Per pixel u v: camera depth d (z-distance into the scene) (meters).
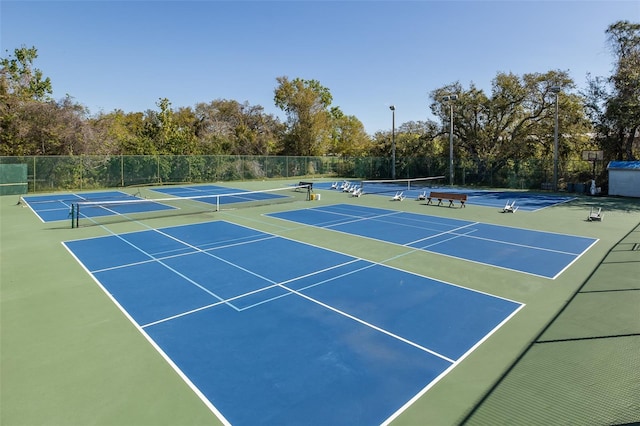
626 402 4.91
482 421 4.59
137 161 37.09
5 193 29.45
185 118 64.94
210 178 41.94
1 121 33.00
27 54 43.44
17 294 8.91
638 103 30.33
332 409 4.87
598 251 12.82
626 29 31.78
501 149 39.19
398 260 11.69
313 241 14.12
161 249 12.94
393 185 39.19
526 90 37.28
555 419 4.60
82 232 15.66
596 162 33.47
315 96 57.56
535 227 16.97
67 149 36.03
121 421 4.62
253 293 8.95
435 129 44.75
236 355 6.22
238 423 4.61
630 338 6.71
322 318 7.61
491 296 8.80
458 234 15.45
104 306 8.22
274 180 45.28
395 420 4.65
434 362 6.00
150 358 6.13
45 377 5.59
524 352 6.27
